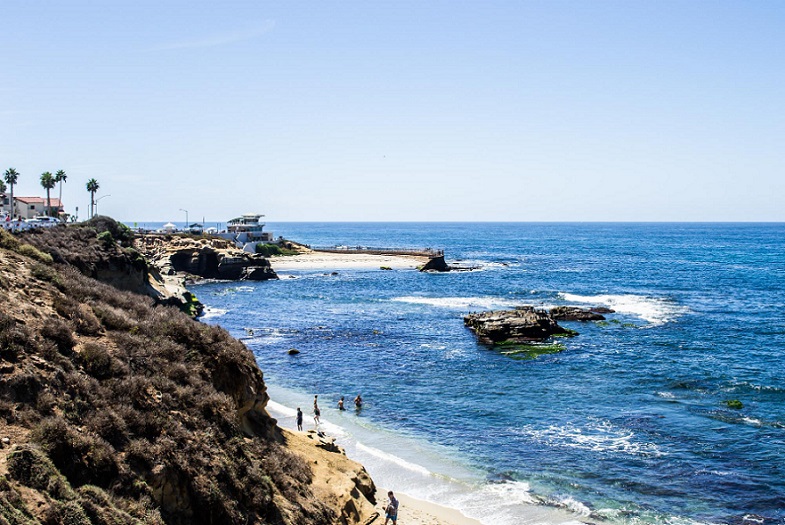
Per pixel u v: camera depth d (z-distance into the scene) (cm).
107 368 1828
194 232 14312
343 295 9444
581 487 2797
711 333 6262
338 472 2336
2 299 1914
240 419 2211
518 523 2459
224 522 1600
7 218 6406
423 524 2353
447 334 6312
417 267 13538
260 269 11750
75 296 2298
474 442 3350
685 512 2577
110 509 1352
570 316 6988
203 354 2219
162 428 1694
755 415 3734
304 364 5091
